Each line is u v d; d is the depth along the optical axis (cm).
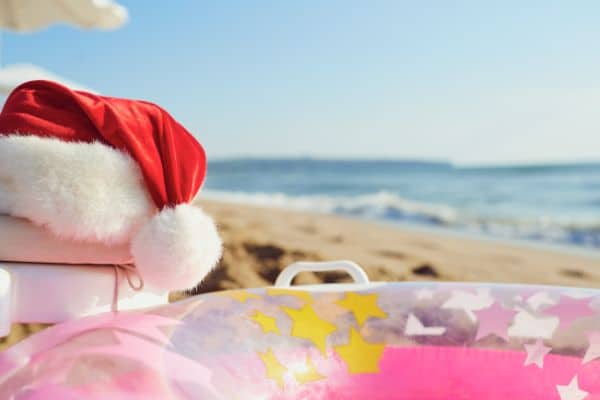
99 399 69
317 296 118
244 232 406
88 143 91
